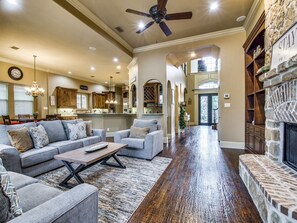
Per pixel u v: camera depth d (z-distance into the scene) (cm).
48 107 742
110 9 338
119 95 1175
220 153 391
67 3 294
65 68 706
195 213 170
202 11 349
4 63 589
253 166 204
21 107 662
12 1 263
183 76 947
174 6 330
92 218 100
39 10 289
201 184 233
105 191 213
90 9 337
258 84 344
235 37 430
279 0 204
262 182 160
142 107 563
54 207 80
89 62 618
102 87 1090
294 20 169
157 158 353
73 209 85
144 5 324
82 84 927
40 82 709
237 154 381
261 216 160
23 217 72
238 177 255
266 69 235
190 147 456
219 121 488
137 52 566
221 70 446
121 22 390
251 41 358
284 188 147
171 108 621
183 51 514
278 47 198
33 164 247
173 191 214
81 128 376
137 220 159
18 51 497
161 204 185
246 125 414
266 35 248
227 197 199
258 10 321
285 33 180
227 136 448
